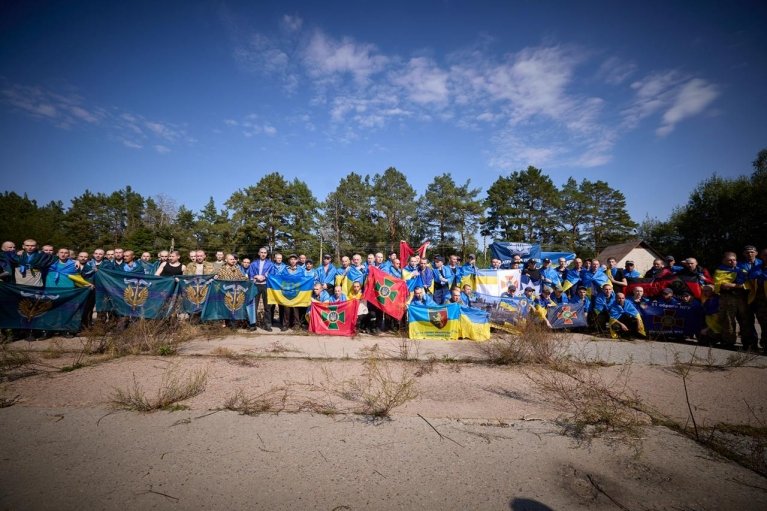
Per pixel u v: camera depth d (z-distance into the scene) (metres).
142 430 3.57
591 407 4.20
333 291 10.63
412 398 4.53
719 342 7.94
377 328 9.38
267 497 2.58
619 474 2.96
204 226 48.25
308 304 9.24
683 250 40.41
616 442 3.48
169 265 9.55
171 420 3.80
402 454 3.20
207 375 5.30
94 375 5.22
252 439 3.42
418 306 8.64
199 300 8.95
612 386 5.00
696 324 8.15
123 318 7.49
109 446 3.25
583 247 61.00
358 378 5.28
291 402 4.32
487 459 3.14
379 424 3.79
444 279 10.62
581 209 60.94
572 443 3.45
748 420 3.98
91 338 6.83
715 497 2.68
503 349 6.54
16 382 4.89
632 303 8.77
